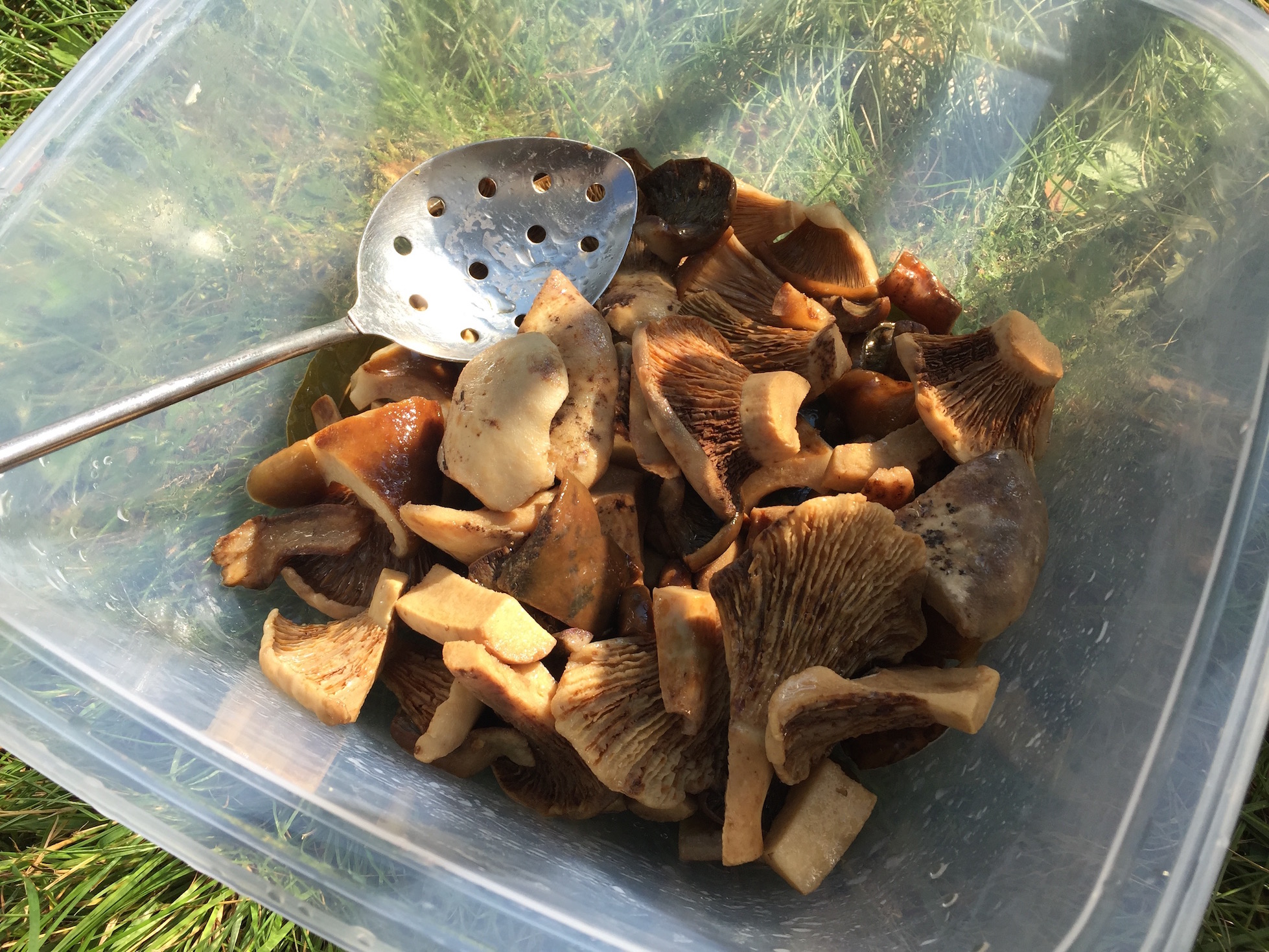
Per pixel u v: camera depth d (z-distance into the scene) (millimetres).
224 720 258
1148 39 311
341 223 358
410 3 351
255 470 302
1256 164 278
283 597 315
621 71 377
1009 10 332
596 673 257
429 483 293
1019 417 293
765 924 251
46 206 299
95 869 308
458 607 265
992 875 250
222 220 332
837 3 354
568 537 268
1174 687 237
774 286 351
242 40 326
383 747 285
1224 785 222
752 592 240
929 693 239
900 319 351
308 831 237
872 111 366
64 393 300
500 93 376
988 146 350
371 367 319
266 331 341
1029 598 273
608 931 228
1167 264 297
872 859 271
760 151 384
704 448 282
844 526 242
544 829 273
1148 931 216
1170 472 268
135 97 310
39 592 267
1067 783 248
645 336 287
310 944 305
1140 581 260
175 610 293
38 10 422
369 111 357
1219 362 268
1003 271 350
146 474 306
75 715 246
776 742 235
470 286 325
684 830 273
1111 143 323
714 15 364
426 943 226
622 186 327
